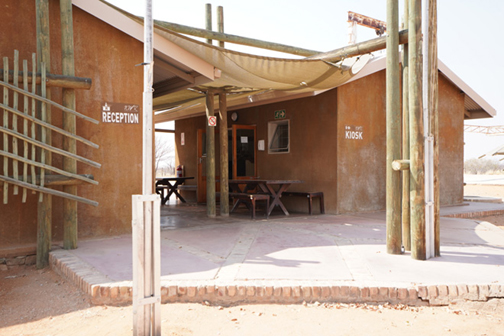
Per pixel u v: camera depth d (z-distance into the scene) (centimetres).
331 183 961
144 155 314
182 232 714
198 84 779
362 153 997
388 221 537
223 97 943
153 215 318
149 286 318
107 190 650
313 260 504
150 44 312
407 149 532
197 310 392
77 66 624
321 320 371
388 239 536
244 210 1094
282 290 405
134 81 675
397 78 522
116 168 659
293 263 490
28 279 512
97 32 642
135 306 310
